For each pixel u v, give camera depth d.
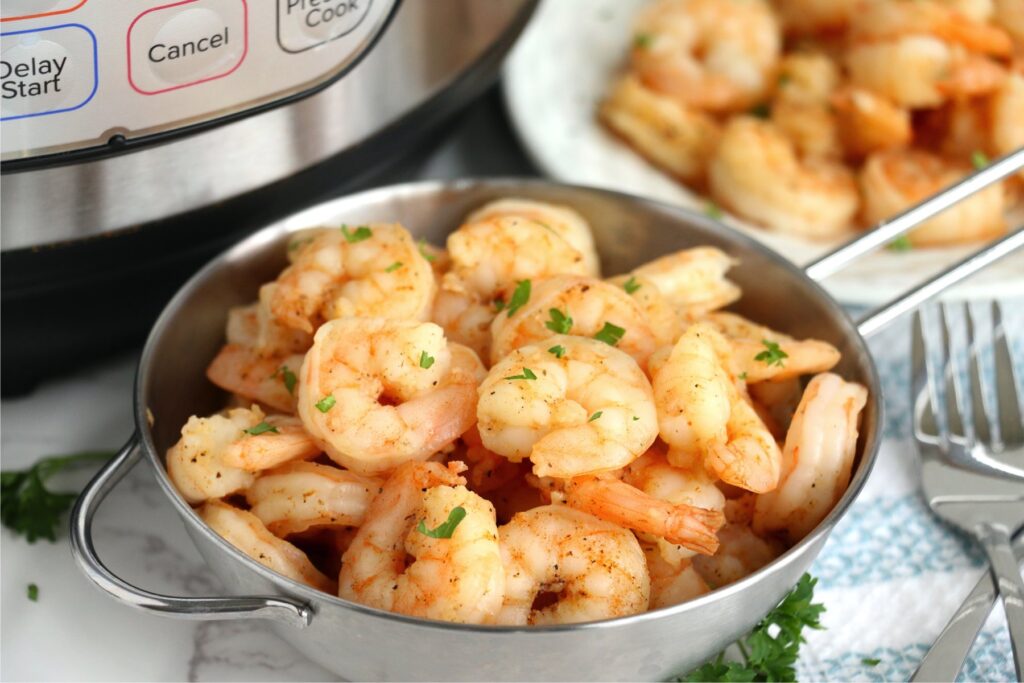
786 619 0.56
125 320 0.62
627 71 0.78
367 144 0.62
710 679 0.55
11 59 0.54
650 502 0.52
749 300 0.62
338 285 0.58
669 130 0.74
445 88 0.63
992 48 0.75
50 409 0.63
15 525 0.59
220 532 0.53
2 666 0.56
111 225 0.58
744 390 0.57
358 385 0.54
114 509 0.60
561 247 0.60
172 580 0.58
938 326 0.68
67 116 0.55
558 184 0.63
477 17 0.62
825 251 0.71
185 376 0.59
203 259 0.61
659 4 0.79
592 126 0.75
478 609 0.51
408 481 0.53
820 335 0.59
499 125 0.77
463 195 0.63
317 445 0.55
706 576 0.56
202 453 0.54
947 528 0.60
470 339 0.58
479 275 0.59
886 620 0.58
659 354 0.55
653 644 0.51
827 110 0.76
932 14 0.75
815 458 0.55
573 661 0.51
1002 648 0.56
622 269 0.64
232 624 0.57
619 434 0.52
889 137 0.74
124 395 0.64
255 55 0.57
